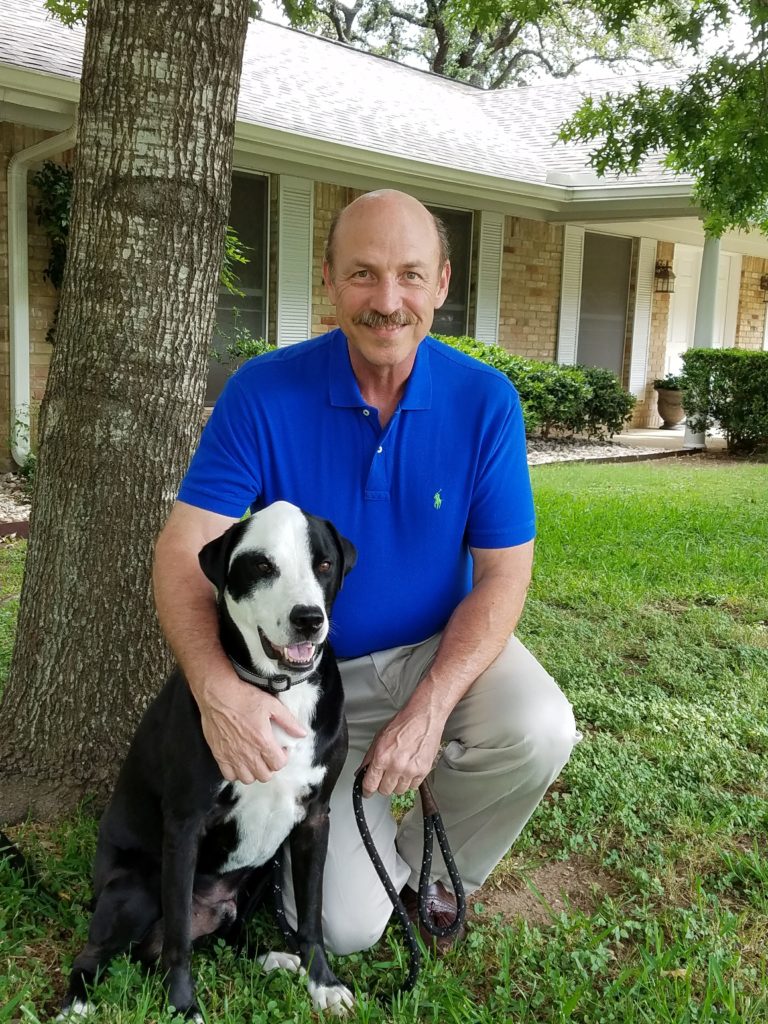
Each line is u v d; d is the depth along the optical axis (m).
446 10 7.51
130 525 3.06
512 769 2.44
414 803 3.05
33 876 2.62
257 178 10.76
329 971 2.34
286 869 2.56
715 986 2.32
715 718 3.93
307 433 2.45
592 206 12.88
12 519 7.15
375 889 2.47
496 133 15.07
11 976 2.22
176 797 2.18
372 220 2.31
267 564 2.12
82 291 3.00
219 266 3.15
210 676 2.16
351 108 12.21
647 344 15.93
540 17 6.82
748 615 5.43
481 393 2.50
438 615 2.62
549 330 14.40
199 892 2.38
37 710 3.11
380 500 2.47
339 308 2.39
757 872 2.82
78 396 3.02
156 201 2.94
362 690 2.67
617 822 3.15
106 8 2.86
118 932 2.25
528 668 2.57
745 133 6.55
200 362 3.14
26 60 7.79
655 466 11.61
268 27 14.53
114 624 3.08
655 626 5.12
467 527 2.57
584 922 2.56
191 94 2.93
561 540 7.07
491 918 2.66
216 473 2.43
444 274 2.55
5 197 8.41
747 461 12.48
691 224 15.07
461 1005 2.22
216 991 2.28
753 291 18.30
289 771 2.22
